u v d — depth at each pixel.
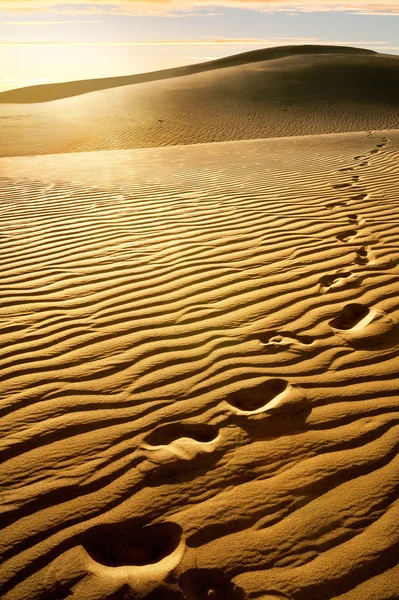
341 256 4.16
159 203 6.12
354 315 3.26
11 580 1.67
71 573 1.69
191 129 22.12
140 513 1.90
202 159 10.32
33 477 2.04
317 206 5.73
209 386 2.58
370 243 4.44
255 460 2.13
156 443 2.23
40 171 9.33
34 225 5.29
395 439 2.22
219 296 3.50
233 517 1.88
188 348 2.90
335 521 1.86
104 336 3.02
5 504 1.92
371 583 1.65
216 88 30.23
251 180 7.48
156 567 1.72
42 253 4.41
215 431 2.29
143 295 3.53
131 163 10.24
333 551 1.75
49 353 2.85
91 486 2.01
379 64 36.78
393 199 5.91
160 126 22.36
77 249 4.49
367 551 1.75
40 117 24.14
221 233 4.84
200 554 1.75
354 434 2.26
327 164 8.72
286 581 1.66
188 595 1.63
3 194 6.95
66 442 2.22
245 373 2.68
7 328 3.12
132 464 2.11
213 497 1.96
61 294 3.57
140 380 2.62
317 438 2.24
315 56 44.19
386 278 3.71
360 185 6.81
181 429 2.31
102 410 2.41
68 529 1.84
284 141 13.27
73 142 19.59
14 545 1.78
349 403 2.45
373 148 10.57
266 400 2.50
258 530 1.83
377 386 2.56
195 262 4.11
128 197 6.53
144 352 2.86
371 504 1.92
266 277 3.79
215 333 3.05
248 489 1.99
